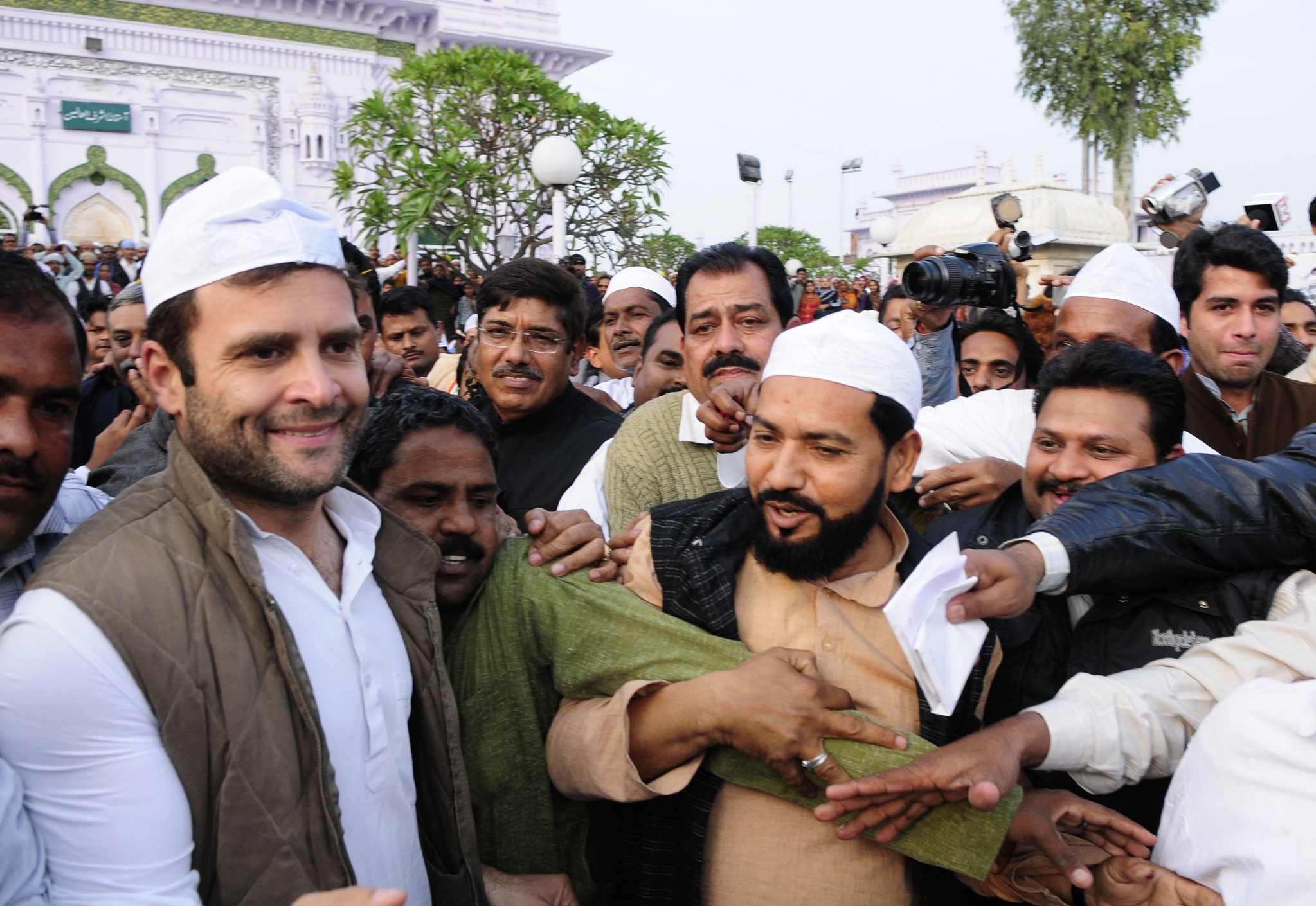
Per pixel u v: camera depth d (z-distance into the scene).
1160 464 1.71
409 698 1.44
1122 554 1.55
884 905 1.52
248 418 1.23
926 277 2.70
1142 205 4.09
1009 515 1.94
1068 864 1.43
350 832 1.30
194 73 16.69
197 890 1.20
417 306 4.72
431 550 1.53
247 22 16.84
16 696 1.11
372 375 3.19
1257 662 1.54
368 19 17.69
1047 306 3.76
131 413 3.49
